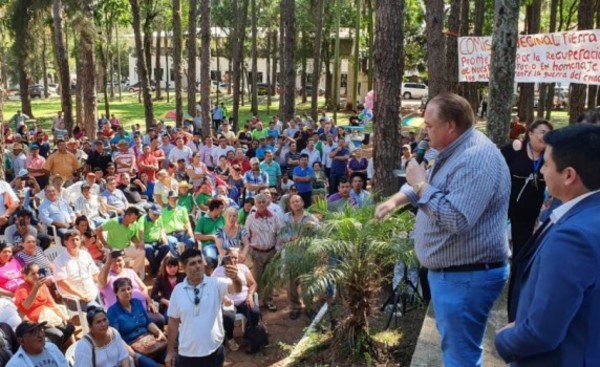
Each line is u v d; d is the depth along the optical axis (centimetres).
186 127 2052
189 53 2467
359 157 1404
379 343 558
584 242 178
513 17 582
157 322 685
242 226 894
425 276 596
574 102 1228
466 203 259
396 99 743
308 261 523
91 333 536
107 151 1620
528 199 472
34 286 650
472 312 280
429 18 1466
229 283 522
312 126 2198
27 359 505
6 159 1436
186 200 1109
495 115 600
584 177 190
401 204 279
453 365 286
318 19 2780
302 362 571
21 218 863
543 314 180
